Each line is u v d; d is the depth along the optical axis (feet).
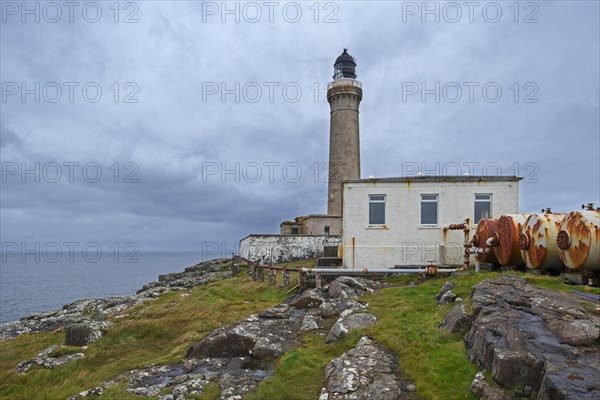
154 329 56.18
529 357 24.11
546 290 35.99
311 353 36.91
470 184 73.56
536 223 46.50
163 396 31.83
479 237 59.26
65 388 38.78
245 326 44.93
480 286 39.58
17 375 44.19
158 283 136.05
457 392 26.25
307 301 54.90
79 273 520.42
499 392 23.88
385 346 34.12
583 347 24.41
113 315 76.48
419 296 49.65
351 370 30.25
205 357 41.01
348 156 165.89
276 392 30.01
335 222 146.20
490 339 27.86
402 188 74.64
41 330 77.20
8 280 393.50
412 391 27.04
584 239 38.60
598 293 35.32
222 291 79.51
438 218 73.82
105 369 42.96
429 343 33.24
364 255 74.38
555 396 20.65
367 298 51.52
